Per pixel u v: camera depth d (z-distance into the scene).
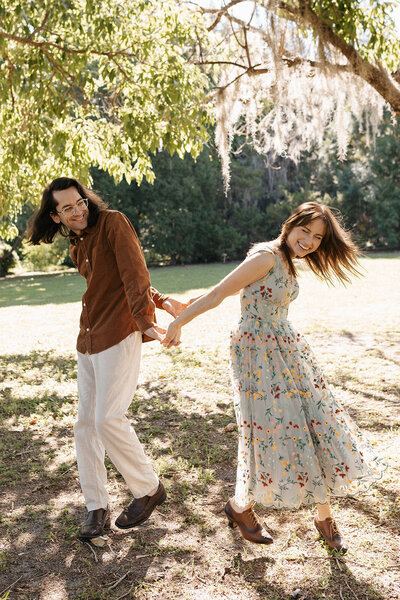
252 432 2.69
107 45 6.86
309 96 7.18
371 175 34.78
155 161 36.47
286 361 2.71
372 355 7.31
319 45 5.82
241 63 7.16
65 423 4.99
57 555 2.86
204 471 3.79
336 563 2.66
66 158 7.35
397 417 4.70
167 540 2.96
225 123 7.16
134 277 2.83
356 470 2.65
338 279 2.96
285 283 2.71
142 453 2.97
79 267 3.06
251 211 38.56
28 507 3.37
